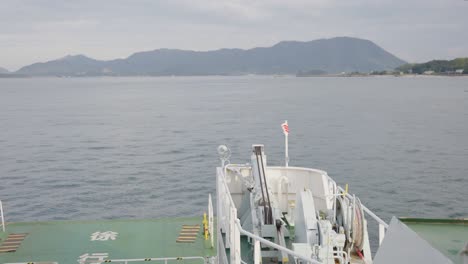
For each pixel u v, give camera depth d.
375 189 41.16
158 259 17.53
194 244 19.94
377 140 65.50
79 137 73.50
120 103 147.50
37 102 155.88
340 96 166.00
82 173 49.28
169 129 81.12
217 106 129.00
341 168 49.00
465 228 8.08
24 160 55.94
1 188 43.59
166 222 22.78
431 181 43.47
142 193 41.78
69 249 19.23
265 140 66.69
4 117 103.94
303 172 14.90
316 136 69.69
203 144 65.00
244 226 12.84
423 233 7.77
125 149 62.59
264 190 12.48
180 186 43.91
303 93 191.62
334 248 10.85
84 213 36.53
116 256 18.62
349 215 10.77
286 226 13.60
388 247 5.46
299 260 10.19
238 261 10.59
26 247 19.45
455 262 4.76
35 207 37.94
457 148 58.62
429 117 92.62
